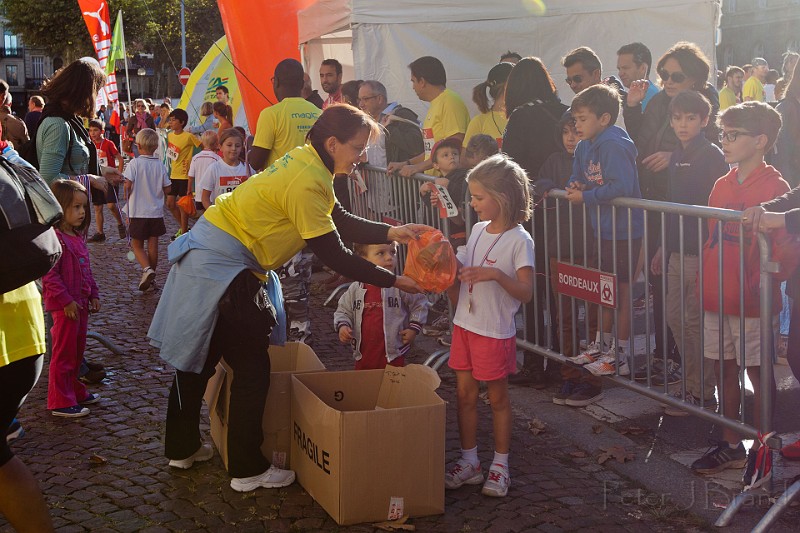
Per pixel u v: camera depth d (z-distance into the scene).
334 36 11.75
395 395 4.18
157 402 5.31
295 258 6.14
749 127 4.02
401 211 7.05
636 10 8.60
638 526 3.64
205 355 3.82
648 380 4.61
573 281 5.01
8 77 79.38
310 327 6.60
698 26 8.59
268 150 5.98
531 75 5.68
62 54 49.03
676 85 5.46
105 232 13.39
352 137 3.77
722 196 4.22
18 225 2.98
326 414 3.64
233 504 3.86
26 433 4.80
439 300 6.86
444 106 7.26
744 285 3.94
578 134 4.91
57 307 4.96
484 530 3.61
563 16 8.63
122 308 8.03
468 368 3.99
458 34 8.56
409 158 7.92
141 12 44.94
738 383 4.19
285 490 3.99
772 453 3.81
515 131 5.62
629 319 4.72
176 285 3.87
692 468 4.17
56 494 3.99
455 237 6.10
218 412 4.33
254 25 7.96
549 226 5.32
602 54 8.70
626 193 4.69
